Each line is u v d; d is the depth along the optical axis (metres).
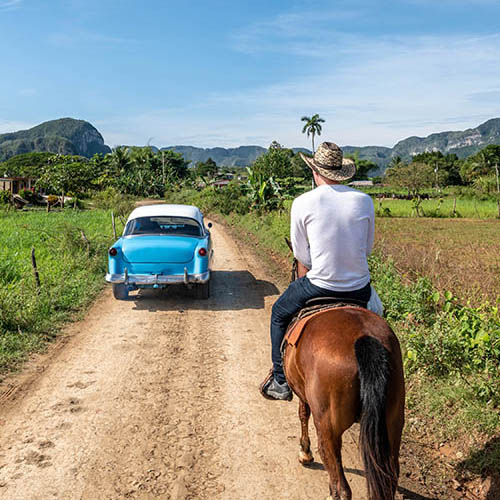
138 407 5.48
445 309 6.29
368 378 2.65
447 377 5.47
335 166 3.51
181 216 10.76
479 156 113.75
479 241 21.75
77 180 50.44
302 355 3.17
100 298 10.53
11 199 37.25
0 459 4.41
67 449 4.59
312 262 3.53
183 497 3.92
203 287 10.35
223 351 7.36
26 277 10.77
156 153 103.88
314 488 4.05
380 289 8.48
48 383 6.09
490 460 4.12
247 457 4.50
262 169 61.03
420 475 4.20
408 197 61.75
